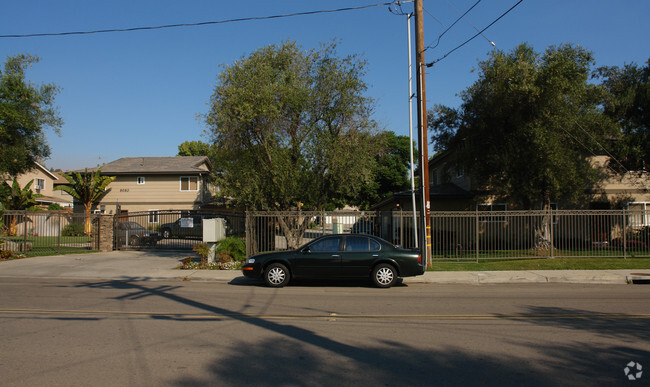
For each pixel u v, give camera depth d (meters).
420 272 12.09
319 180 17.48
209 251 16.89
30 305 9.18
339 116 17.25
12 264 16.88
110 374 4.97
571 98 16.98
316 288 12.01
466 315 8.24
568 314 8.34
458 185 26.22
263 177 17.31
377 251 12.11
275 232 18.16
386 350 5.94
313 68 17.55
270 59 17.42
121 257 19.22
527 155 17.42
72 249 21.70
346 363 5.41
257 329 7.09
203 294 10.84
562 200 23.86
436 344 6.23
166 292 11.15
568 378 4.90
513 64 16.92
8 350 5.86
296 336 6.66
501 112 17.70
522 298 10.29
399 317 8.05
